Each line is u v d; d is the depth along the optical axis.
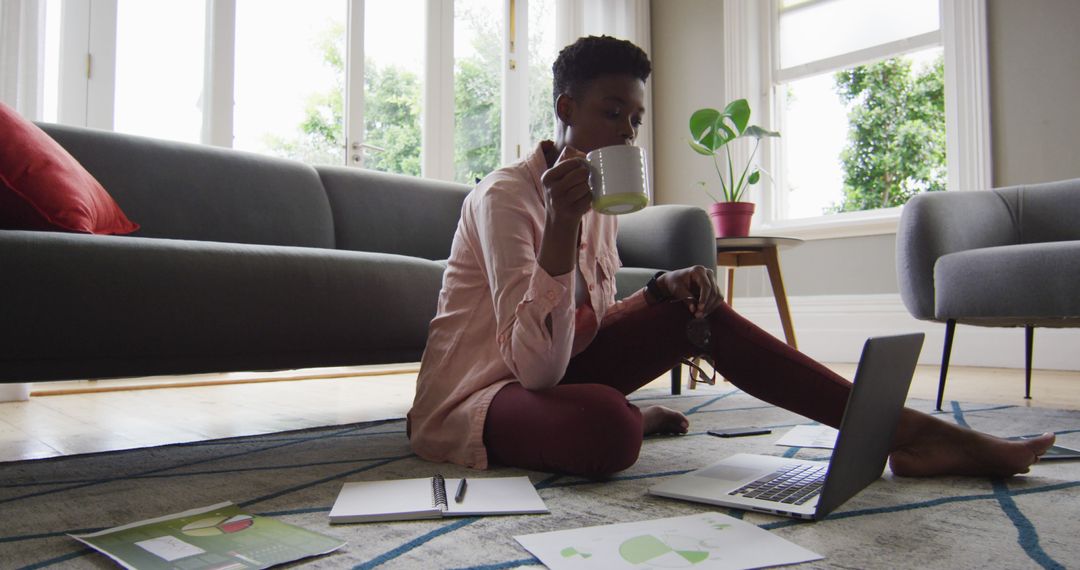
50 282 1.23
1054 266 1.85
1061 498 0.97
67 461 1.38
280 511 0.97
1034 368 3.35
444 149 3.96
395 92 3.83
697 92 4.60
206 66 3.24
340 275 1.60
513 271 1.08
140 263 1.33
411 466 1.26
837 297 3.98
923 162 3.93
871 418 0.93
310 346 1.56
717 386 2.70
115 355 1.31
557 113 1.18
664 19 4.77
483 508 0.92
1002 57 3.47
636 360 1.26
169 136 3.15
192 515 0.91
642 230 2.44
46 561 0.78
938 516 0.89
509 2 4.27
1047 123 3.34
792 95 4.39
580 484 1.08
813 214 4.30
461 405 1.22
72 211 1.47
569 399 1.08
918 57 3.95
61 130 1.90
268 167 2.28
